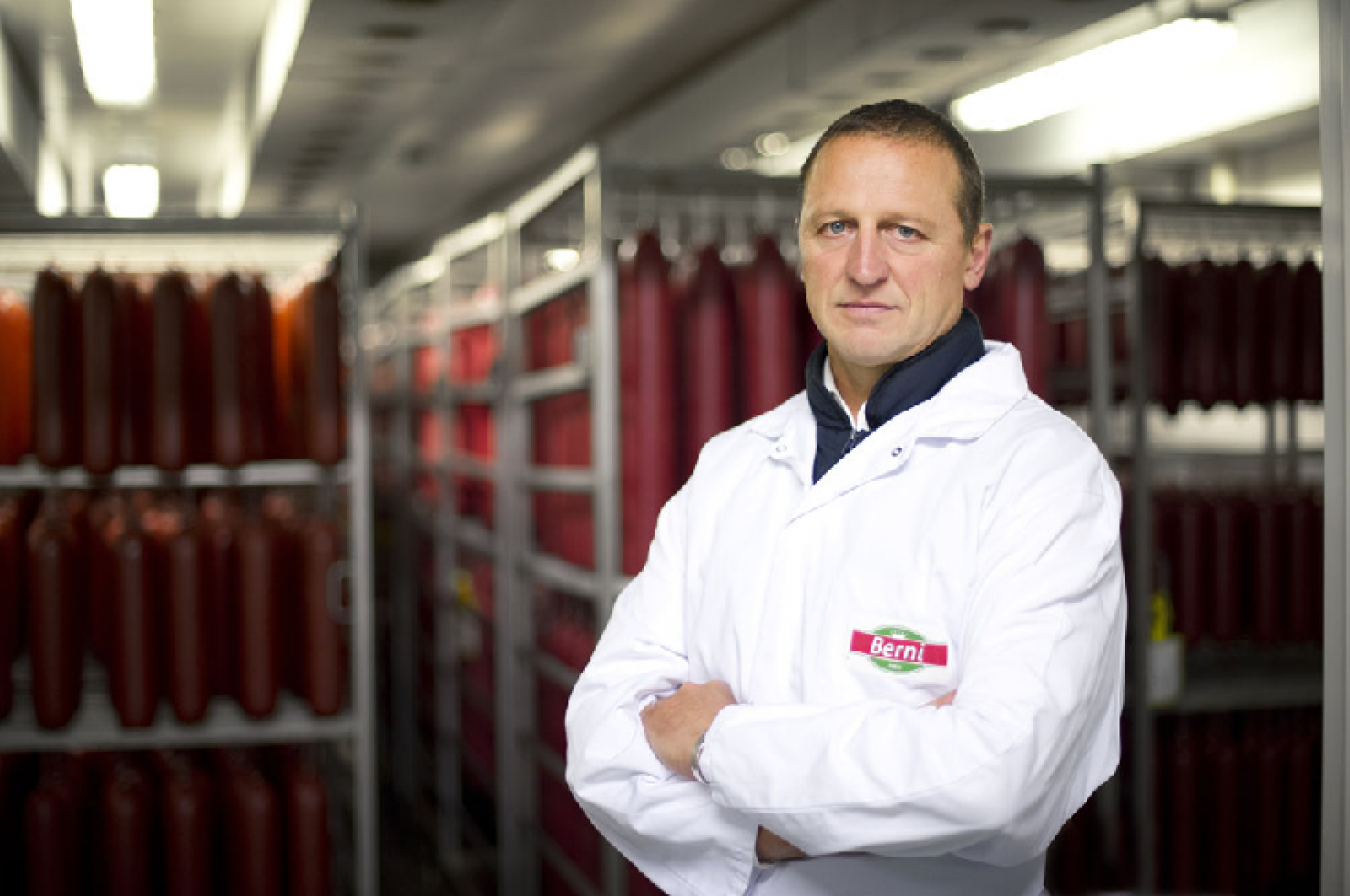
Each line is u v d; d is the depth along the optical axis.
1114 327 3.61
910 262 1.25
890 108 1.26
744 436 1.53
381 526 6.85
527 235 3.94
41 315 2.91
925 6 3.68
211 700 3.01
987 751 1.09
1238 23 4.17
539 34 4.98
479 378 4.74
